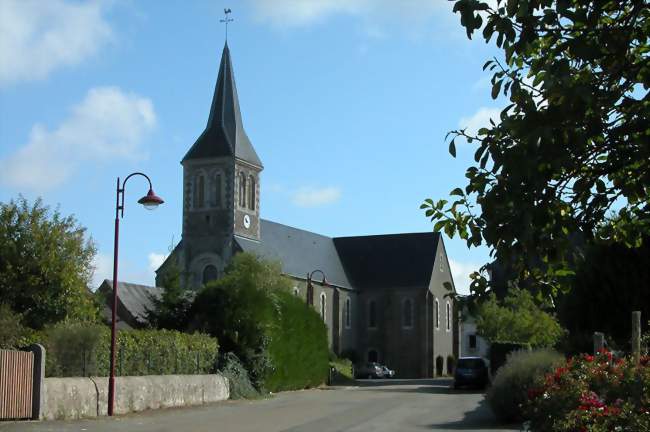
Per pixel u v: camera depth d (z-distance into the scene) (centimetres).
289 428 1995
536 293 744
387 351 7812
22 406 1944
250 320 3519
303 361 4244
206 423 2130
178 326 3569
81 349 2345
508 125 588
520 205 580
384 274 8019
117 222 2378
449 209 732
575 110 566
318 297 7256
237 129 6681
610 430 966
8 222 3009
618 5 621
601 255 2731
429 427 2025
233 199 6488
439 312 8006
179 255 6588
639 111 593
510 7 597
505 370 2180
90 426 1961
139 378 2508
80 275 3148
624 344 2536
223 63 6756
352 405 2917
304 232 7819
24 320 2923
